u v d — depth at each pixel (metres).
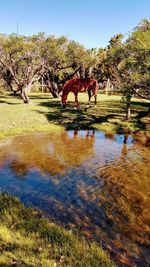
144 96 24.06
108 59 25.08
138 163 15.31
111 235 8.12
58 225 8.52
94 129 24.91
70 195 10.88
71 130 24.36
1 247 6.77
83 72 55.66
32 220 8.34
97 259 6.65
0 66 47.12
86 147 18.75
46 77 56.50
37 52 40.66
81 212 9.52
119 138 21.83
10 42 39.75
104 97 53.53
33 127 23.97
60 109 34.94
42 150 17.53
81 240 7.61
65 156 16.36
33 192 11.08
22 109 33.44
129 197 10.79
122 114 31.61
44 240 7.22
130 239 7.95
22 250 6.69
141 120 28.23
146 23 22.67
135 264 6.85
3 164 14.48
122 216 9.31
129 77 23.44
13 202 9.74
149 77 21.78
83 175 13.16
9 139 20.12
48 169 13.90
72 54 46.41
